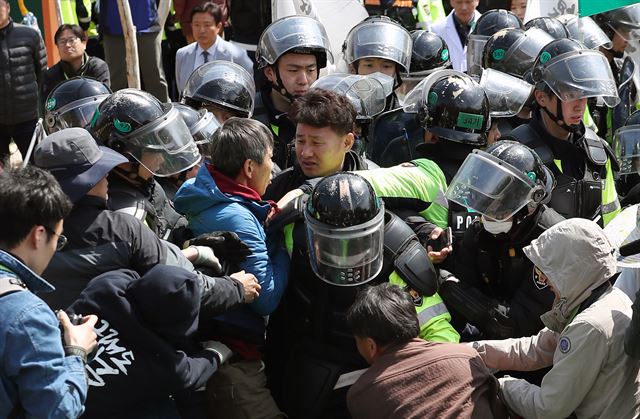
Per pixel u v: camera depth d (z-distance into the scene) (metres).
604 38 6.52
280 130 5.09
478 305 3.48
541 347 3.33
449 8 10.10
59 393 2.52
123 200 3.39
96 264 2.98
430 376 2.98
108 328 2.88
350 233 3.12
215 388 3.33
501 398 3.17
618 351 3.02
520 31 5.82
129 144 3.40
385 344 3.06
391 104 5.20
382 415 2.97
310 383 3.36
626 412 3.06
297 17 5.14
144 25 7.78
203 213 3.40
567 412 3.07
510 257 3.58
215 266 3.26
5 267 2.58
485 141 3.94
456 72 4.15
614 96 4.54
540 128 4.56
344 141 3.63
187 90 4.85
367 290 3.11
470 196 3.50
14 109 7.32
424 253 3.36
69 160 3.00
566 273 3.09
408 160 4.94
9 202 2.58
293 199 3.46
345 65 6.23
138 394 2.91
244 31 7.98
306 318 3.42
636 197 5.06
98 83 4.59
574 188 4.36
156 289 2.87
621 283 3.73
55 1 8.07
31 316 2.52
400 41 5.46
